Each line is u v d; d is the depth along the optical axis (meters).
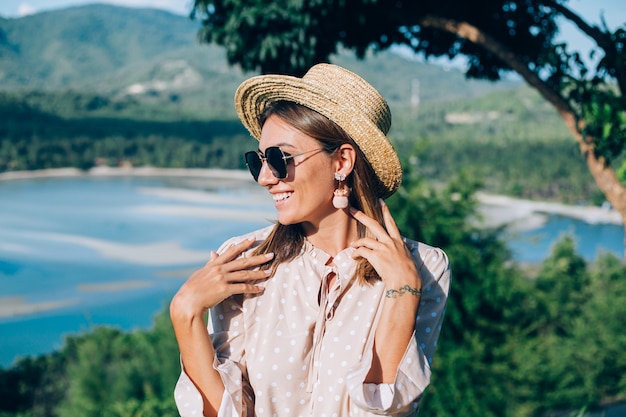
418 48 4.62
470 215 12.07
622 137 3.17
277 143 1.40
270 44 3.58
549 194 134.50
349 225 1.49
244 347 1.42
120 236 85.19
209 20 3.94
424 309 1.46
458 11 3.98
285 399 1.36
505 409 12.63
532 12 4.07
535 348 13.59
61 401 31.42
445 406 11.59
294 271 1.43
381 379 1.32
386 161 1.45
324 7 3.62
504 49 3.66
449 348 11.96
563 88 3.31
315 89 1.36
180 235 86.38
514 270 13.59
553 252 43.69
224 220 98.88
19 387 33.72
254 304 1.42
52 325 49.94
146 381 23.95
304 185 1.40
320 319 1.38
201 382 1.35
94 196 127.94
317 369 1.37
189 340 1.35
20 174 164.25
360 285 1.41
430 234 11.63
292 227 1.48
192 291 1.37
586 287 36.94
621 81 3.17
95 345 32.22
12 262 69.81
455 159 145.38
